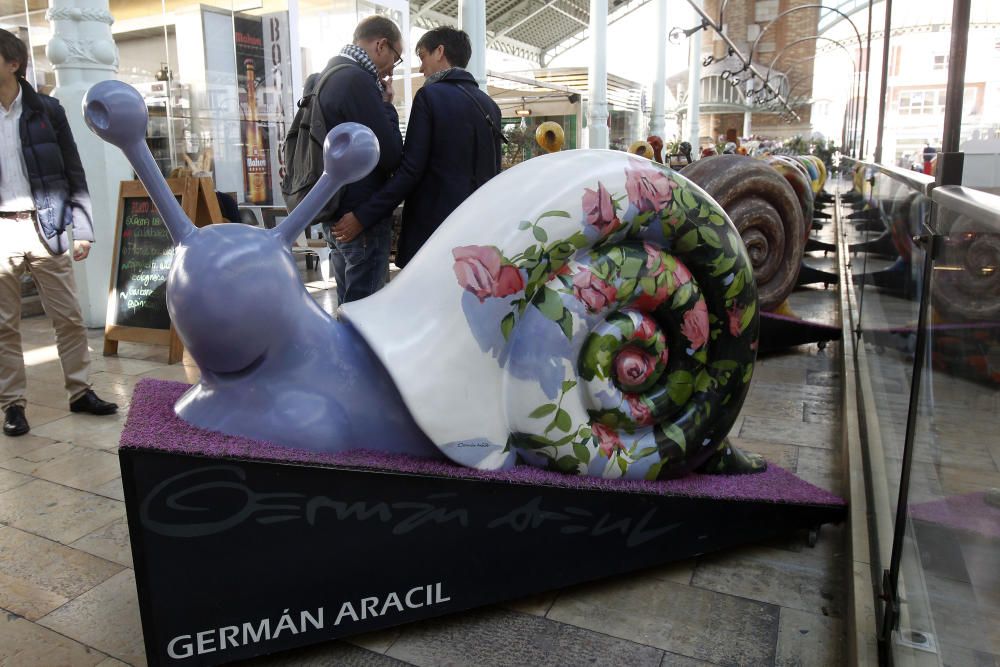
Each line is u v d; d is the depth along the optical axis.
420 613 1.87
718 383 2.21
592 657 1.84
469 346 1.87
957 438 1.41
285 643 1.76
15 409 3.36
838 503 2.34
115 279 4.82
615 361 2.05
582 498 1.97
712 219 2.12
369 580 1.80
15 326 3.31
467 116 2.98
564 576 2.01
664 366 2.16
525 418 1.96
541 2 21.14
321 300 6.11
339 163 1.77
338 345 1.90
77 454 3.14
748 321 2.21
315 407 1.82
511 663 1.82
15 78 3.22
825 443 3.28
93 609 2.05
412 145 2.95
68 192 3.43
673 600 2.08
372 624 1.83
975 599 1.23
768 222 4.70
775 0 44.69
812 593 2.11
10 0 6.48
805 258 9.09
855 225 6.30
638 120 22.89
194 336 1.70
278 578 1.72
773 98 38.97
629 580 2.18
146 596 1.63
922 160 3.86
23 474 2.94
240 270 1.70
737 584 2.16
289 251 1.86
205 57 6.97
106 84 1.63
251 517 1.67
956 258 1.49
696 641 1.90
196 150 7.18
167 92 7.11
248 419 1.78
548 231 1.90
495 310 1.88
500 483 1.86
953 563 1.37
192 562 1.65
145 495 1.59
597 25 13.49
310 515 1.71
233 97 7.11
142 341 4.69
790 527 2.31
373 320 1.89
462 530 1.86
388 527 1.78
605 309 2.01
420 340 1.86
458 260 1.88
